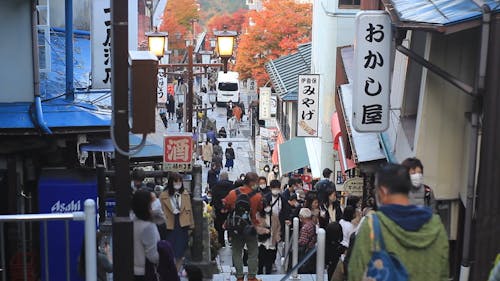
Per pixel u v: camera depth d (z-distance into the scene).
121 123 6.94
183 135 17.91
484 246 9.54
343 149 20.31
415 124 12.49
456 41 10.73
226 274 13.20
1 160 11.81
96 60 13.80
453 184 11.12
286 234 14.14
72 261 11.55
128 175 6.99
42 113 11.71
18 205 12.07
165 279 8.21
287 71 37.03
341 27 28.92
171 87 61.75
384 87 12.20
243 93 89.31
